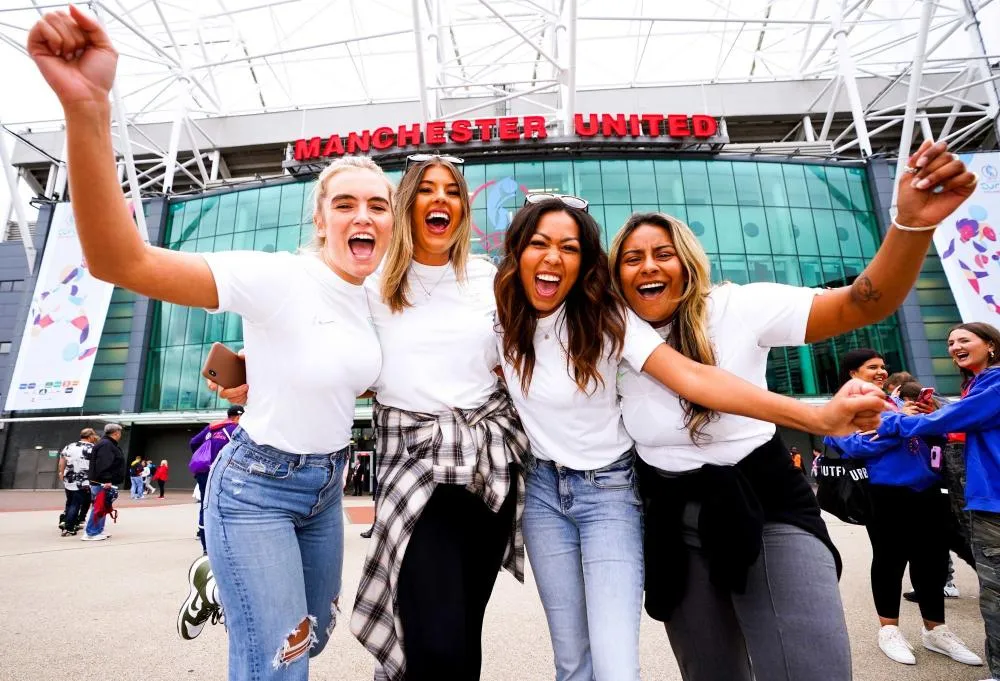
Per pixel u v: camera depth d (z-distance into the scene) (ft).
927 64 76.43
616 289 6.14
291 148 77.36
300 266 5.49
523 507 6.13
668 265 5.93
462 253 6.60
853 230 75.51
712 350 5.80
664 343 5.69
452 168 6.59
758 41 101.19
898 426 9.93
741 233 73.67
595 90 91.25
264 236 78.13
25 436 80.33
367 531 26.48
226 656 10.22
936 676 9.18
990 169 71.87
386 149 74.02
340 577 6.38
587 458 6.13
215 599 8.48
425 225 6.42
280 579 5.00
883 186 75.97
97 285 79.51
